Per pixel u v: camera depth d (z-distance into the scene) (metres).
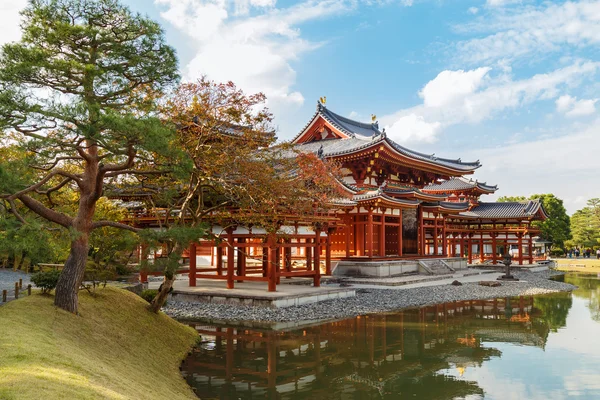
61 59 16.66
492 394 16.19
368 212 48.12
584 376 18.17
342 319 28.88
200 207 24.19
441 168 61.91
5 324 13.05
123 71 18.30
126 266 38.44
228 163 23.80
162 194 23.33
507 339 24.55
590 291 46.59
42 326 14.18
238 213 28.05
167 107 22.12
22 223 15.67
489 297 40.66
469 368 19.27
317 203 30.89
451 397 15.88
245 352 20.94
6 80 15.83
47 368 10.36
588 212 122.50
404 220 56.12
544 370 19.02
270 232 28.03
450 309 33.94
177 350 19.83
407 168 60.16
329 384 17.11
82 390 9.48
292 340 23.25
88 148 18.38
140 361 16.25
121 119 14.87
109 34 18.06
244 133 24.39
